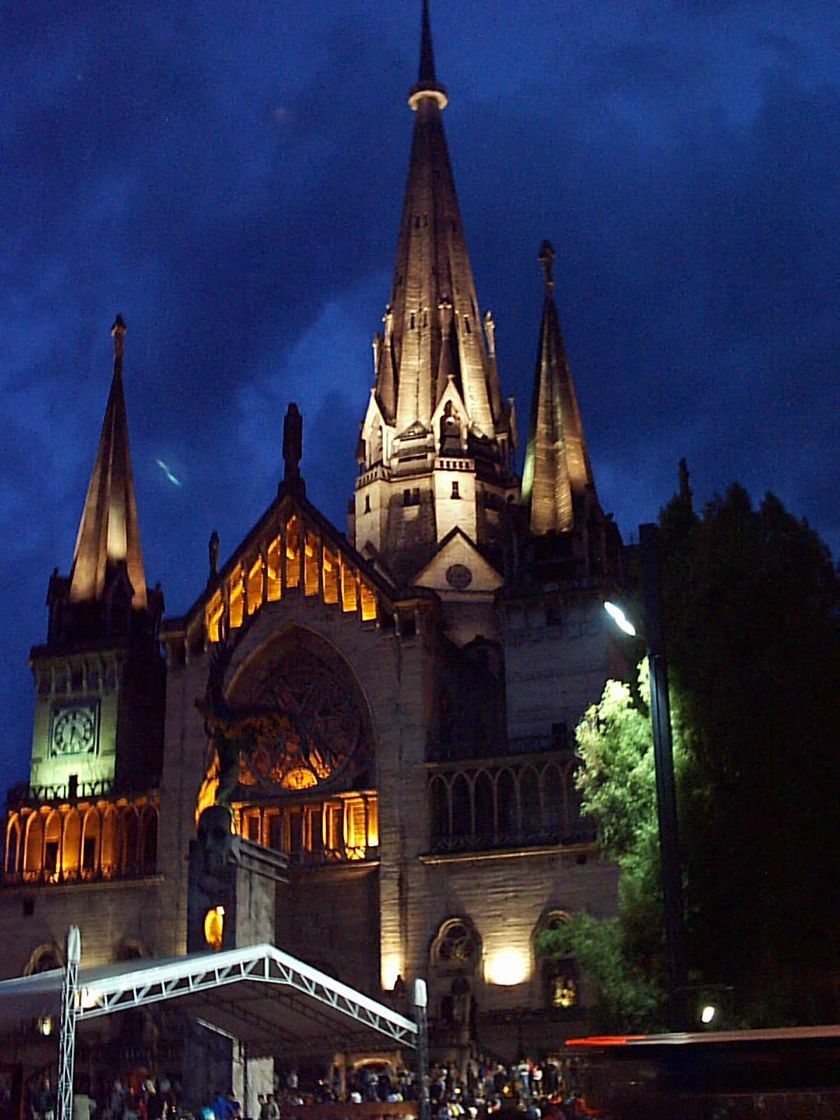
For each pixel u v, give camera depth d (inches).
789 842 1827.0
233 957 1847.9
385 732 3454.7
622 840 2052.2
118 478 4276.6
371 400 4493.1
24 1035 2979.8
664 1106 974.4
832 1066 955.3
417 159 4847.4
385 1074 2532.0
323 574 3641.7
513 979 3186.5
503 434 4542.3
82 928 3567.9
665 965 1937.7
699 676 1955.0
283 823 3518.7
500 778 3361.2
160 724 4030.5
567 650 3449.8
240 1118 2054.6
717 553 2023.9
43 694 3941.9
